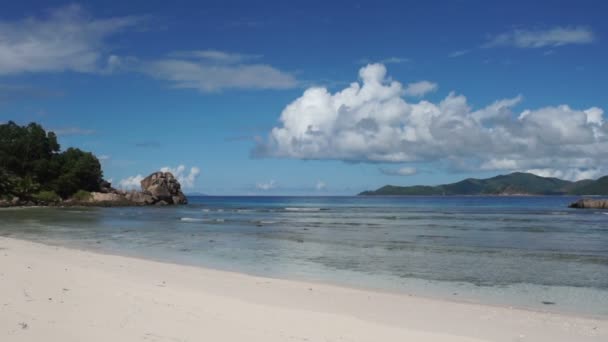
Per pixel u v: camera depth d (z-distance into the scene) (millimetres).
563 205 171125
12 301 14188
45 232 49500
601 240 43750
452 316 15773
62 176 133375
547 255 33406
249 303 16109
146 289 17297
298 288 19906
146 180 154750
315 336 12422
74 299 14953
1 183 121500
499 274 25672
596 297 20156
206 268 26812
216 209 127750
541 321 15406
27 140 135750
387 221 74750
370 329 13430
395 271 26469
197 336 11820
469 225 65062
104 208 123125
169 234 48781
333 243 40531
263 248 36781
